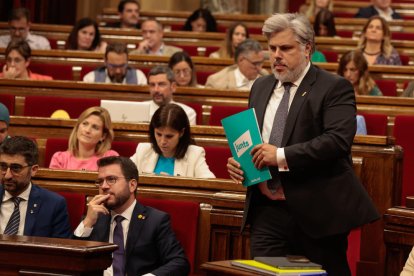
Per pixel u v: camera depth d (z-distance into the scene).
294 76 6.97
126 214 8.15
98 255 6.21
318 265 6.54
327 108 6.85
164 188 8.83
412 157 11.73
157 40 18.03
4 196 8.45
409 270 6.89
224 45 17.64
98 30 18.22
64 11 24.77
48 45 18.73
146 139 11.36
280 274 6.33
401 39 20.50
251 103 7.30
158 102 12.80
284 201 6.99
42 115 13.17
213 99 13.48
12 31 18.38
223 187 8.73
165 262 8.05
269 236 7.01
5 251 6.21
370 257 9.90
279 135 6.99
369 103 12.78
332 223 6.78
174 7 26.08
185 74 14.57
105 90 13.78
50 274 6.12
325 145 6.66
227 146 11.24
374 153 10.33
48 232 8.37
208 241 8.60
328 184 6.82
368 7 22.70
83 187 9.02
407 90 13.58
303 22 6.89
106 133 10.75
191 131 11.33
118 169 8.07
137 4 21.22
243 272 6.48
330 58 18.14
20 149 8.30
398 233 7.79
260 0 24.73
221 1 24.27
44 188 9.05
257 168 6.81
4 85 13.83
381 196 10.29
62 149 11.11
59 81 13.79
